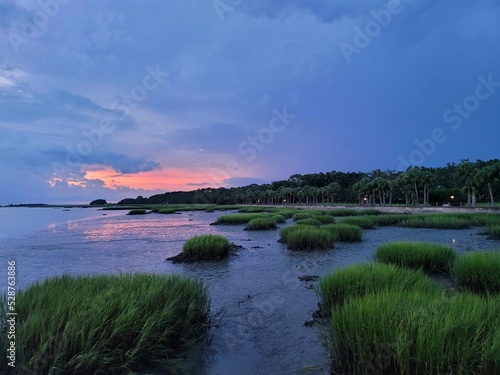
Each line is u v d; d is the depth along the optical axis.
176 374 5.59
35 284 7.86
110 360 5.12
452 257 12.78
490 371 4.31
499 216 39.31
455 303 5.72
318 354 6.36
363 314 5.61
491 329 4.80
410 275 8.65
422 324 4.95
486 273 9.54
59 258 19.25
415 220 37.56
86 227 44.72
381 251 14.17
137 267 16.39
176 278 8.55
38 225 48.50
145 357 5.66
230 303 9.94
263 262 16.86
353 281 8.37
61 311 5.70
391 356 4.85
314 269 14.68
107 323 5.55
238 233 34.25
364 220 36.69
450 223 34.81
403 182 87.75
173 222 56.81
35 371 4.68
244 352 6.54
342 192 150.25
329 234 21.25
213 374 5.68
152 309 6.43
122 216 85.31
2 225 47.62
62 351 4.88
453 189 96.88
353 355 5.26
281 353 6.47
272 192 176.00
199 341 7.04
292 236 20.98
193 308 7.29
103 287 7.61
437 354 4.49
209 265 16.41
